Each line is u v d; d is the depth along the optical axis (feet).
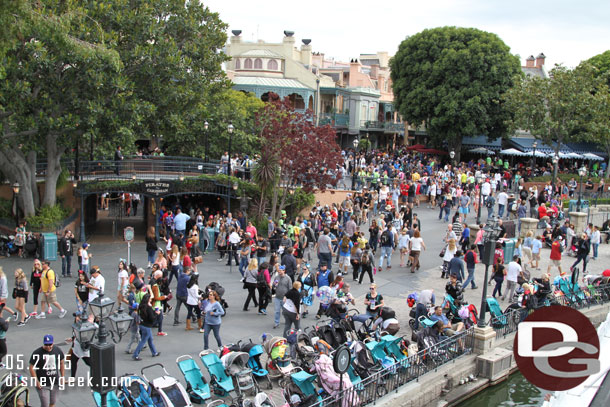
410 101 177.06
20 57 74.64
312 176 99.96
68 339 48.16
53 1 71.31
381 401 43.01
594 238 92.02
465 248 84.94
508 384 54.60
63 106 80.79
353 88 202.80
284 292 54.24
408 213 99.76
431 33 172.24
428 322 52.31
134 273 54.39
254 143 129.59
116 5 87.15
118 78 79.77
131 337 48.55
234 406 38.73
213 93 112.16
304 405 39.58
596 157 177.17
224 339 51.55
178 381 41.50
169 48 88.89
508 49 168.96
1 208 86.33
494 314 59.06
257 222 99.14
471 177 127.34
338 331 49.16
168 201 107.76
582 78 148.15
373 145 217.56
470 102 162.09
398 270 79.05
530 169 155.22
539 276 80.59
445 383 49.65
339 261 81.10
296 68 191.31
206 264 78.89
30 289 63.46
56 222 83.66
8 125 79.15
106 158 103.81
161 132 117.91
